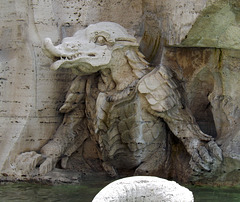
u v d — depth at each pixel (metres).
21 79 6.91
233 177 6.37
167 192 4.39
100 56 6.41
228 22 5.93
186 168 6.48
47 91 6.98
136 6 7.12
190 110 6.71
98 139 6.83
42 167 6.68
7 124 6.86
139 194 4.38
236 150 6.23
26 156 6.73
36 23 6.98
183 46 6.42
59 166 7.07
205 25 5.94
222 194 6.10
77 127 7.08
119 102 6.50
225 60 6.44
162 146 6.79
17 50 6.95
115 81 6.67
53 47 6.23
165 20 6.55
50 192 6.23
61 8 7.18
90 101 6.85
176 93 6.55
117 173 7.01
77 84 6.84
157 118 6.64
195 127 6.54
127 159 6.84
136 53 6.69
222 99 6.57
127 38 6.58
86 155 7.24
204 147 6.37
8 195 6.14
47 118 6.99
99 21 7.12
